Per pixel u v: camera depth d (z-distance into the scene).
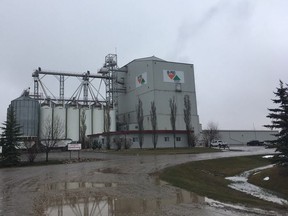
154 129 72.19
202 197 14.55
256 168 37.41
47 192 15.61
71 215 10.89
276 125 32.47
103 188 16.77
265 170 33.19
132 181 19.62
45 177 22.23
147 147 68.56
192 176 25.91
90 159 40.41
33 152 38.75
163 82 78.81
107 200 13.46
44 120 78.69
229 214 11.27
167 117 77.44
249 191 23.44
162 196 14.52
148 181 19.70
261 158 43.72
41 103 83.38
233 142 100.50
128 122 85.31
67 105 85.31
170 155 46.59
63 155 50.31
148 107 78.12
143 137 68.75
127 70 88.00
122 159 39.50
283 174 28.50
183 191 16.08
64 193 15.23
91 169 27.45
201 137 81.00
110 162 35.00
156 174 23.25
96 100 89.56
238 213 11.59
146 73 79.94
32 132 76.81
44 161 38.72
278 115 32.16
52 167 31.38
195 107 81.31
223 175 32.28
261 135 106.50
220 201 13.91
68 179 20.72
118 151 58.16
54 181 19.81
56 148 65.62
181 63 81.75
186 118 76.75
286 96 32.56
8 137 36.91
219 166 35.97
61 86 87.56
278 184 26.44
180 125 78.06
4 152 36.53
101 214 11.05
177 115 78.19
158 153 51.56
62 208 11.94
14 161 36.28
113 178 21.06
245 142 102.56
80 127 82.12
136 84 83.56
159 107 77.06
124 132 69.44
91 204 12.65
